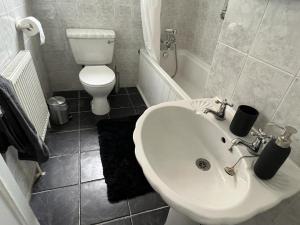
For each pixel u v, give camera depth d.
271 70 0.75
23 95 1.25
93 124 2.05
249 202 0.57
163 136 0.96
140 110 2.34
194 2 2.34
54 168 1.56
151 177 0.61
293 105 0.69
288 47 0.68
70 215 1.28
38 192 1.38
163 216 1.33
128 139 1.89
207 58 2.31
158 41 2.08
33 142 1.13
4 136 1.02
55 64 2.33
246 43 0.85
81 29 2.16
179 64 2.71
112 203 1.36
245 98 0.89
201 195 0.75
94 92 1.96
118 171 1.57
